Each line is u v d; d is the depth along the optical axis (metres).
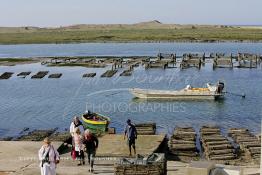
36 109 51.41
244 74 79.38
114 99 56.84
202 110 49.41
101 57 111.44
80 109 51.00
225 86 65.88
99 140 27.98
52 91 63.34
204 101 55.03
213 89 56.56
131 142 23.72
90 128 38.94
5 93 62.50
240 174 14.52
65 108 51.66
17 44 177.00
